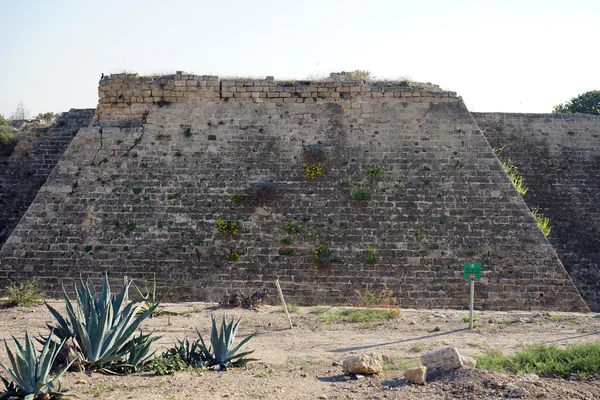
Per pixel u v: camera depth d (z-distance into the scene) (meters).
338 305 25.61
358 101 29.97
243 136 29.58
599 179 33.53
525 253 26.88
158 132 29.72
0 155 35.38
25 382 10.38
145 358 13.48
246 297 23.02
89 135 29.69
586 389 11.34
